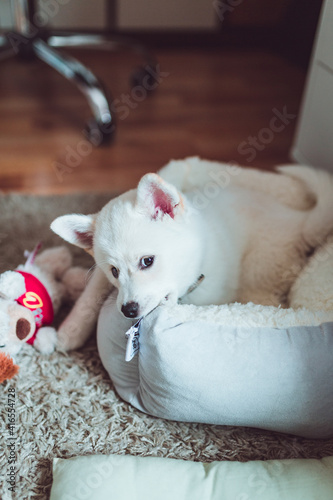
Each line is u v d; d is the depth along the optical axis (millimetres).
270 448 1168
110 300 1335
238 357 1103
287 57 3666
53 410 1233
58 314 1533
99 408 1251
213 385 1103
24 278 1347
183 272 1223
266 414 1125
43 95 2939
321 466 1062
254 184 1678
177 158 2359
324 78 1734
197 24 3738
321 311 1175
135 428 1209
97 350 1414
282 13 3643
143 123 2686
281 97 3031
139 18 3643
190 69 3426
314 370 1090
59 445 1157
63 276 1585
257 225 1481
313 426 1135
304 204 1642
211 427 1223
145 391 1199
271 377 1095
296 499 1002
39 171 2240
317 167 1877
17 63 3309
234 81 3258
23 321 1282
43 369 1339
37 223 1900
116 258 1167
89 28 3609
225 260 1374
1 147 2408
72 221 1222
